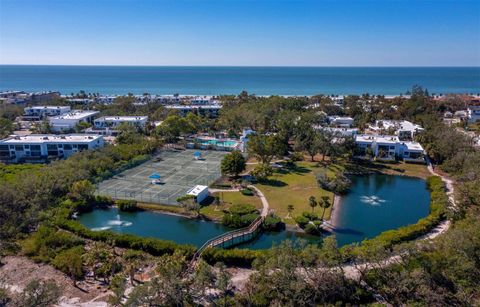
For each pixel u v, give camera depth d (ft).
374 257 137.90
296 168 311.47
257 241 188.44
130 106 578.25
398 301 129.80
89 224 208.44
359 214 218.38
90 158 297.74
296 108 520.42
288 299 126.21
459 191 209.77
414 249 141.18
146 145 354.54
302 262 135.64
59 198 225.97
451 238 144.36
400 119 512.22
